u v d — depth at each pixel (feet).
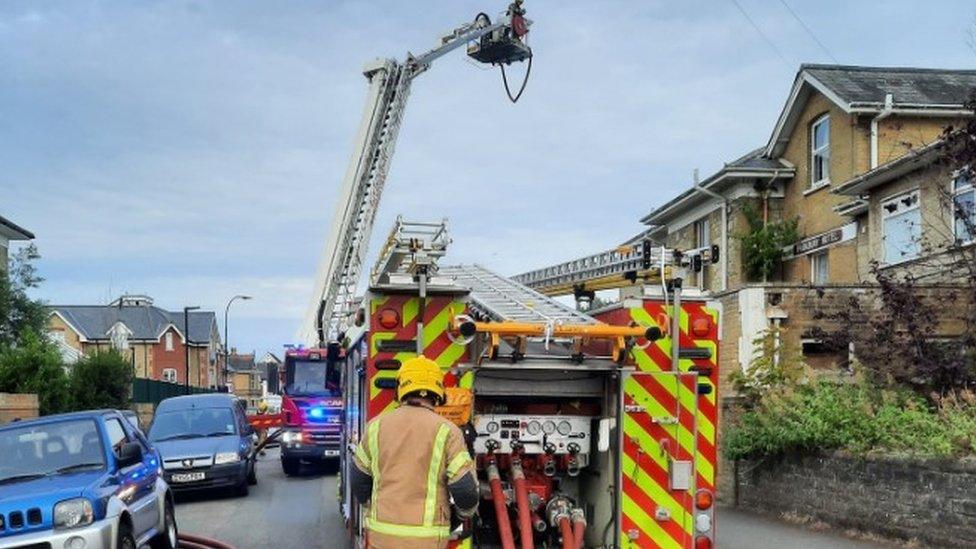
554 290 41.16
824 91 75.97
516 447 22.49
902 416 36.83
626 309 22.52
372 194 52.06
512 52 54.29
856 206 69.62
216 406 58.23
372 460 16.61
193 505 50.70
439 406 19.94
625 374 21.79
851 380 43.60
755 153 91.09
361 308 22.75
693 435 21.90
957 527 30.78
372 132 52.01
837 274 75.51
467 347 21.52
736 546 34.32
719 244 89.97
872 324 42.57
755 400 46.50
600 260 37.29
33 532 25.46
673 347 21.97
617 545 21.63
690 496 21.80
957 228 52.80
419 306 21.45
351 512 28.99
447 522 16.40
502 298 25.91
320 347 55.06
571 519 21.97
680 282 23.08
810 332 50.62
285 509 47.91
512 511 22.53
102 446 29.86
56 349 82.07
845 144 74.95
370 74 52.65
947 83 77.36
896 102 71.36
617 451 21.86
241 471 52.85
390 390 21.31
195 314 286.25
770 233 82.99
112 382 86.48
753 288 51.83
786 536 36.24
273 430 87.35
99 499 26.58
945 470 31.40
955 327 45.24
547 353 22.34
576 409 23.21
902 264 50.96
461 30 53.62
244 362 359.25
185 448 52.34
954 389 39.34
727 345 54.80
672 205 96.78
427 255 21.79
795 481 40.86
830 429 38.11
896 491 33.86
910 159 57.16
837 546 33.73
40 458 29.30
